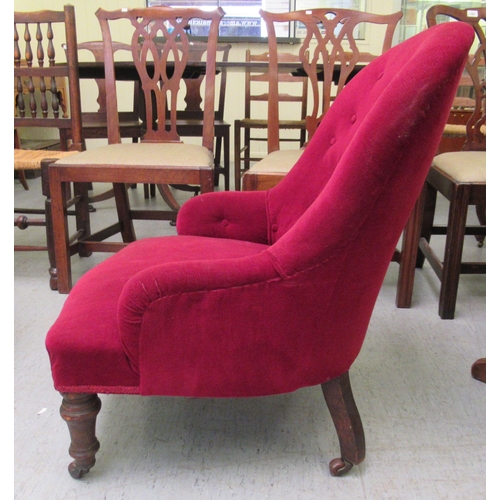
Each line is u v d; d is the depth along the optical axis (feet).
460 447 3.40
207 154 5.56
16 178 11.73
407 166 2.33
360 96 3.38
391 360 4.49
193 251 3.43
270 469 3.19
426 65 2.19
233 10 13.88
